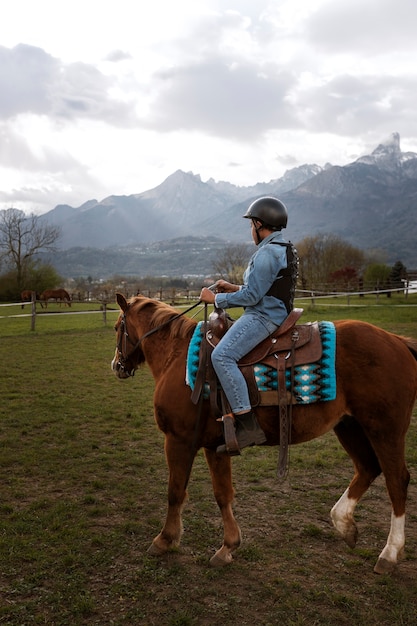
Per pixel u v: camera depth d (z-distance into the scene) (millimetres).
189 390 3570
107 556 3578
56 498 4598
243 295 3395
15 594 3129
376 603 3092
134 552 3674
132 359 4453
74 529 3949
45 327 19844
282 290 3455
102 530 3994
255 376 3412
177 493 3645
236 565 3512
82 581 3266
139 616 2938
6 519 4156
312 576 3377
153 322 4117
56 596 3090
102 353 13344
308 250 48781
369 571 3445
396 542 3432
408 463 5496
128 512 4336
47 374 10508
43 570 3391
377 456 3406
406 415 3395
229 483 3682
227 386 3355
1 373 10523
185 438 3615
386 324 16734
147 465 5480
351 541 3641
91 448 6016
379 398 3324
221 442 3615
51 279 46656
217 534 3949
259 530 4027
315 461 5539
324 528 4059
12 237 45469
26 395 8656
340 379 3385
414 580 3338
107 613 2971
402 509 3420
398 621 2900
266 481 5062
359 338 3443
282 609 3016
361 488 3670
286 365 3385
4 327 19922
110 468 5383
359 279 39969
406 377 3395
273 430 3486
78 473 5219
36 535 3875
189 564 3537
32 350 13820
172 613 2969
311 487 4906
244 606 3051
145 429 6812
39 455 5734
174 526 3666
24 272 46031
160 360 3988
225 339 3426
